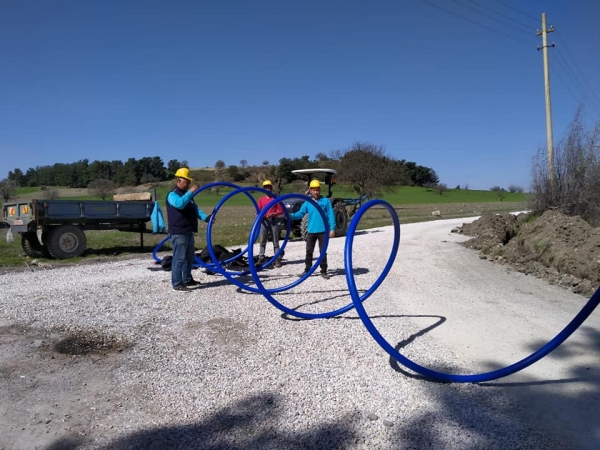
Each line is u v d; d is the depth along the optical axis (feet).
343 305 22.29
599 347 17.12
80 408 12.06
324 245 25.70
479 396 13.08
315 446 10.44
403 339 17.57
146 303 21.95
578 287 26.53
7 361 15.03
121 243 51.26
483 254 40.29
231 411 11.92
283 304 22.22
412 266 33.91
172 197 24.00
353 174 114.21
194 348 16.12
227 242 51.55
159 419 11.53
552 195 48.78
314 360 15.24
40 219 37.42
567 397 13.07
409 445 10.55
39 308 21.02
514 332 18.86
